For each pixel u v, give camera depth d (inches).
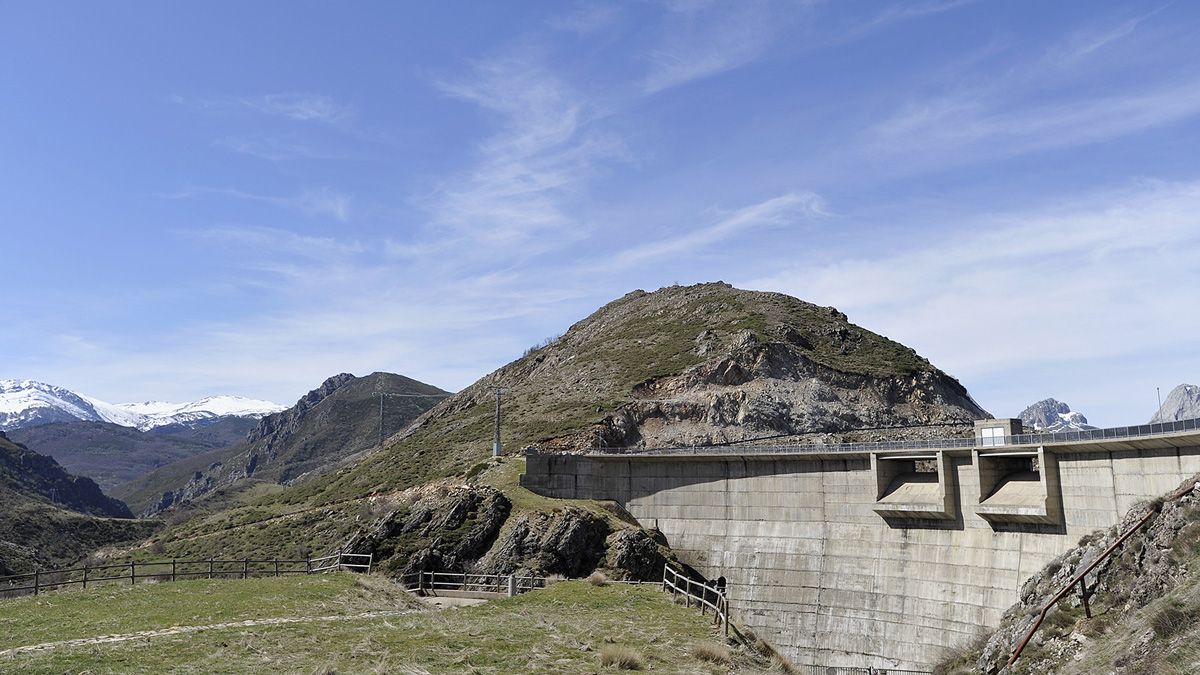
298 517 4480.8
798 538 3110.2
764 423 4781.0
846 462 3058.6
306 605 1908.2
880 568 2888.8
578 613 1936.5
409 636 1583.4
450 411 6766.7
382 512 3939.5
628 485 3491.6
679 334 6028.5
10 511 6382.9
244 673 1289.4
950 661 2454.5
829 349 5595.5
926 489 2861.7
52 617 1716.3
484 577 3002.0
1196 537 1841.8
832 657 2888.8
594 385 5472.4
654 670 1409.9
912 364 5433.1
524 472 3671.3
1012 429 2778.1
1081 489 2456.9
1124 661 1459.2
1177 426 2241.6
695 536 3319.4
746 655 1614.2
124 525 6904.5
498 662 1407.5
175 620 1696.6
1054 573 2271.2
